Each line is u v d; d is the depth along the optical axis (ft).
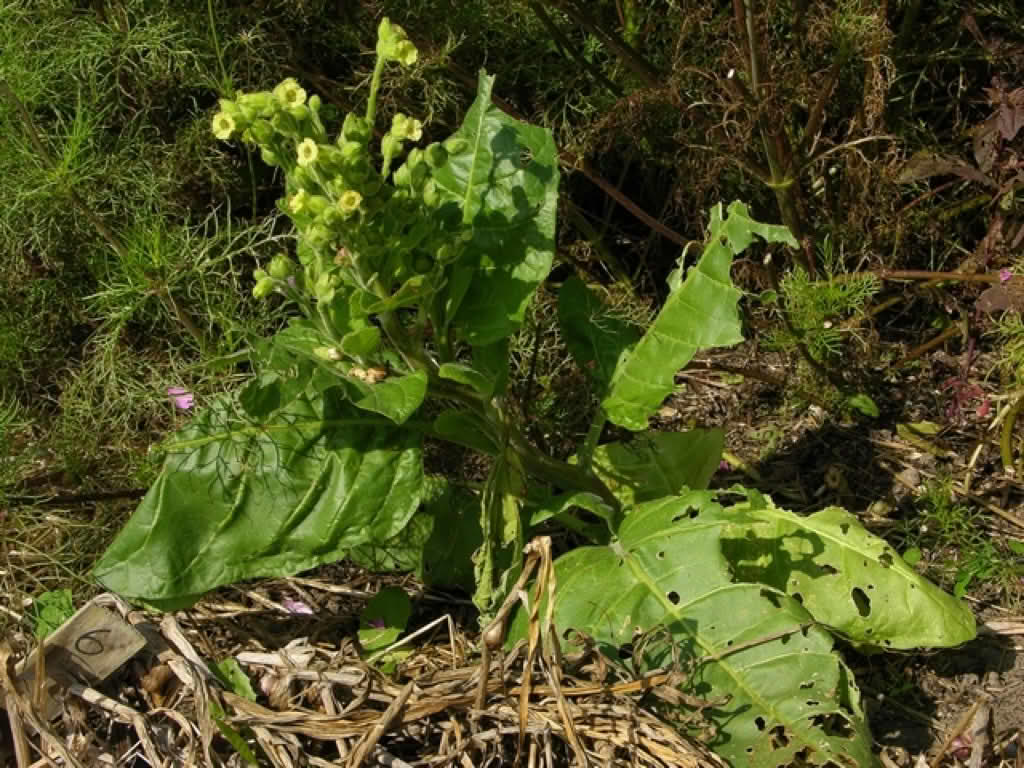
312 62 4.52
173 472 3.07
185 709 3.05
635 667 2.88
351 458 3.12
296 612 3.45
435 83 4.31
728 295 3.23
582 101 4.41
